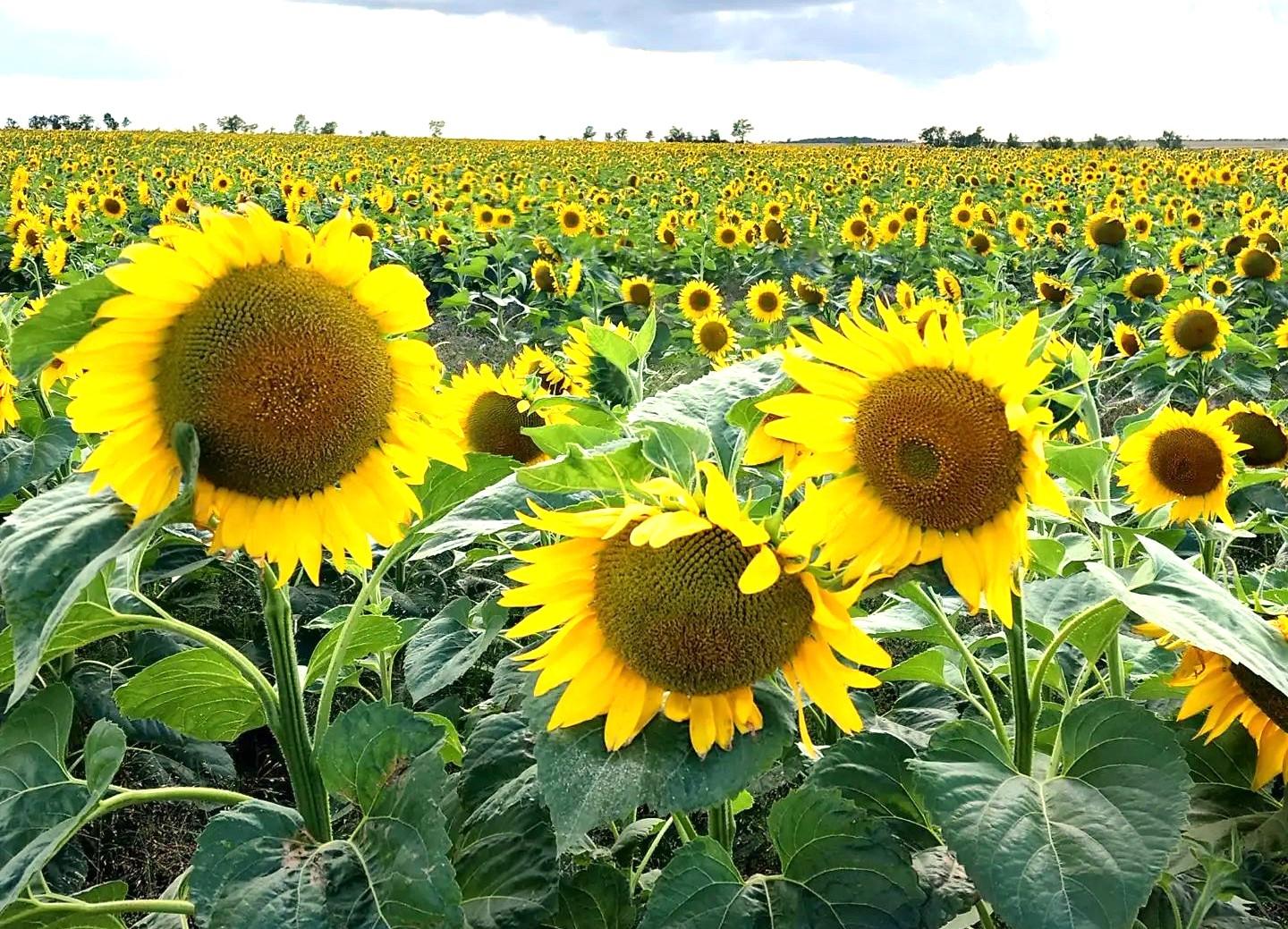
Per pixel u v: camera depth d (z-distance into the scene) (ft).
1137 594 3.05
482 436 5.62
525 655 3.23
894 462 2.84
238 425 2.81
